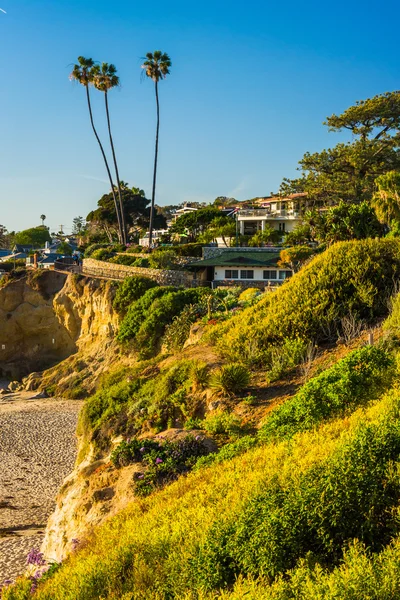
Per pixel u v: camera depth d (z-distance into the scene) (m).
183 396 22.78
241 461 14.87
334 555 9.41
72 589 11.35
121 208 95.38
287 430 16.39
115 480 17.98
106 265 74.00
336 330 25.23
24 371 69.25
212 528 10.82
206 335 29.73
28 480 33.75
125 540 12.46
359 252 28.69
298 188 79.88
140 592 10.38
